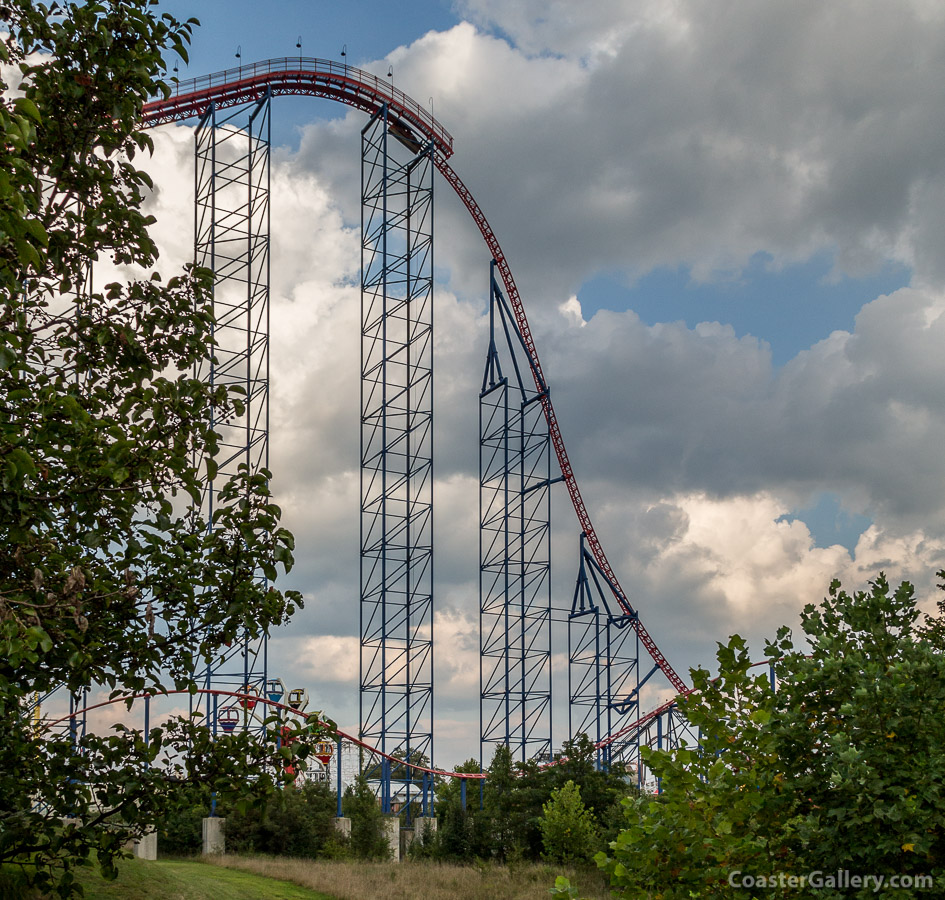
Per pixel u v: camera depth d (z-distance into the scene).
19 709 9.98
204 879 30.92
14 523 9.27
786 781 8.21
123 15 10.92
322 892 34.69
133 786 10.03
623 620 73.50
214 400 10.54
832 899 7.77
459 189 71.25
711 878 8.14
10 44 10.68
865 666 8.50
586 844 43.34
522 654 66.56
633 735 68.31
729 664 9.15
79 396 10.95
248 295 54.00
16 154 8.84
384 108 63.53
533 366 72.31
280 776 10.80
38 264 7.91
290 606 11.27
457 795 62.84
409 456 62.31
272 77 58.97
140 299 11.74
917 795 7.64
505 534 67.88
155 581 10.49
